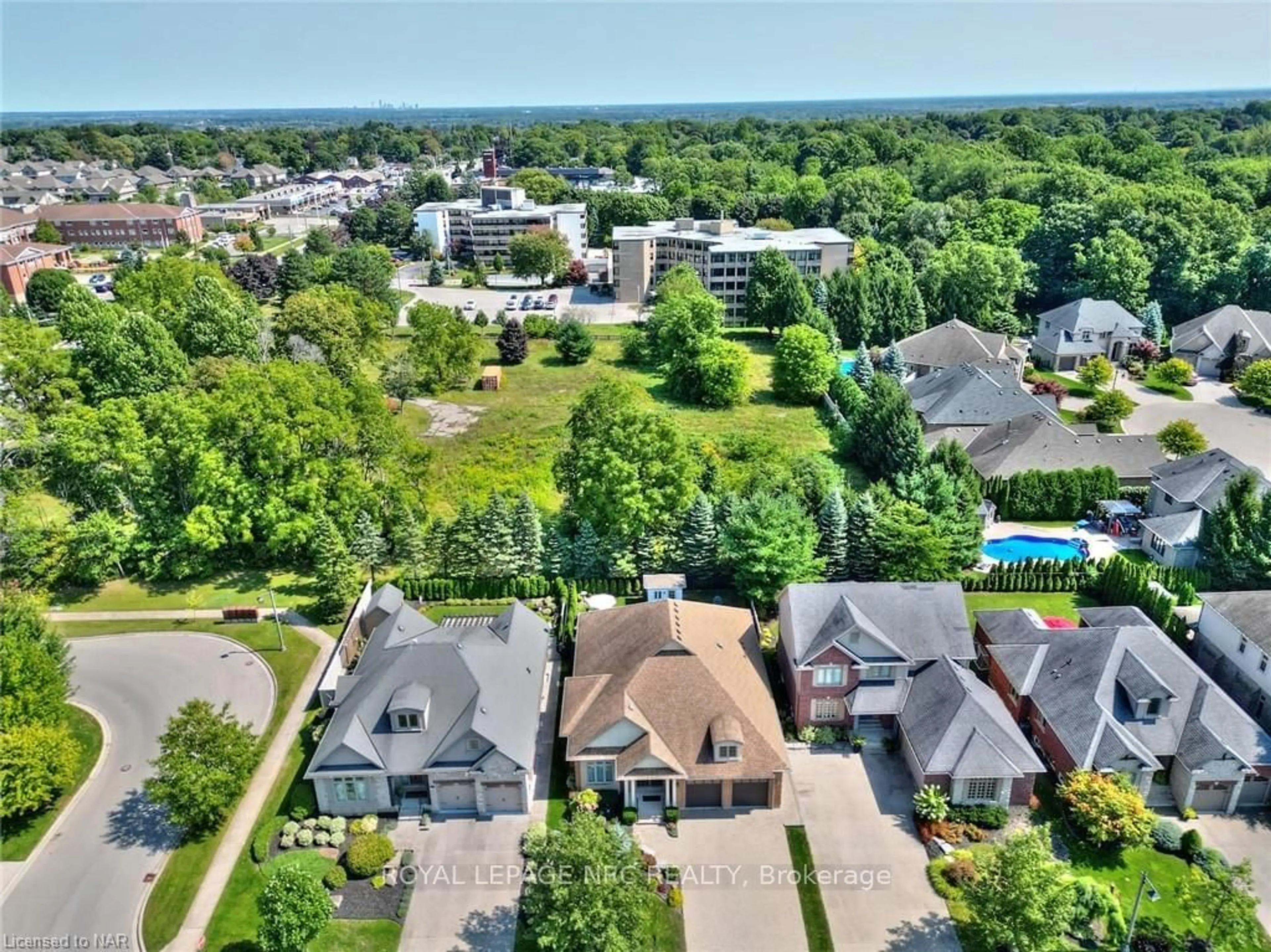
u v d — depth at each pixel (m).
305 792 47.34
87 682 56.50
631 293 152.38
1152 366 114.06
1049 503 77.19
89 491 72.06
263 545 71.19
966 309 126.31
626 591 66.25
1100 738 45.66
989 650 54.22
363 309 114.44
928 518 66.06
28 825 45.69
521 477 84.31
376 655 52.06
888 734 51.44
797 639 51.41
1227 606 54.34
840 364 115.25
